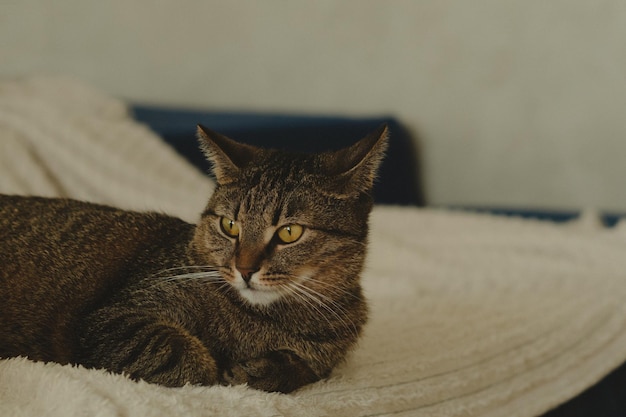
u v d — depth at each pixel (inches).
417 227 46.9
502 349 33.5
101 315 27.0
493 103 53.6
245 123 49.5
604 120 52.0
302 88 55.7
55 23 55.2
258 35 55.2
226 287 27.7
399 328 35.1
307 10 54.4
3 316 27.1
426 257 43.1
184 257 28.4
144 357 26.0
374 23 53.9
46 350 27.3
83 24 55.4
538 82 52.6
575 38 51.5
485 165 54.6
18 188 40.4
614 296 38.9
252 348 27.8
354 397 27.3
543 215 51.9
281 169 28.5
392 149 52.7
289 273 27.6
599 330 36.1
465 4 52.4
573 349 34.5
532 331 35.4
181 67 56.1
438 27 53.1
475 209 53.5
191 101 56.3
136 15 55.2
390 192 53.4
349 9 53.9
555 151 53.4
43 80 50.1
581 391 32.5
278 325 28.0
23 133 43.8
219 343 27.6
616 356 34.3
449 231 46.4
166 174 44.8
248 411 25.0
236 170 28.5
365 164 28.9
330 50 54.8
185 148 47.6
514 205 54.8
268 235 27.5
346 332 29.0
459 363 31.7
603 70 51.4
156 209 40.0
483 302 39.2
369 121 51.5
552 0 51.3
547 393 31.6
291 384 27.3
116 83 56.3
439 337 34.2
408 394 28.6
